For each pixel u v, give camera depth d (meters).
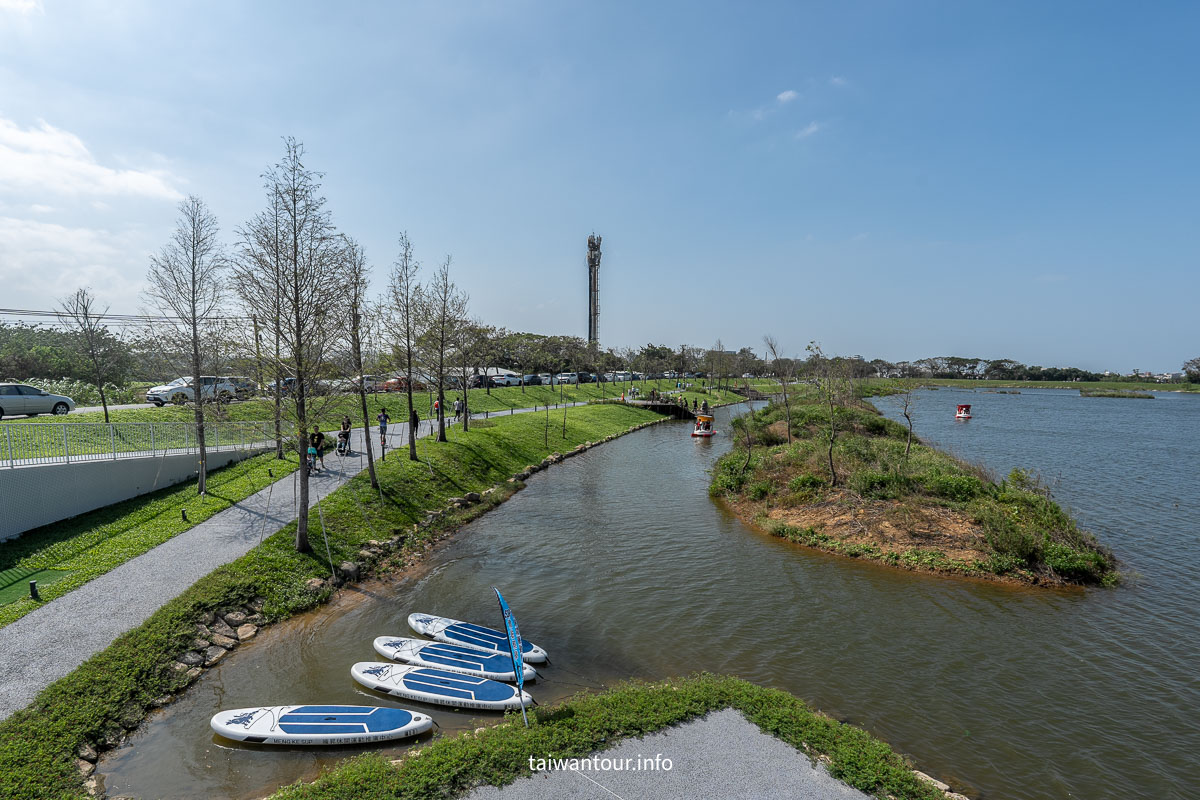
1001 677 13.42
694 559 21.28
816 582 19.00
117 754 10.42
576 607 17.20
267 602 16.20
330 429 42.09
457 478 30.88
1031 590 18.28
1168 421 77.88
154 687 12.09
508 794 9.03
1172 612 16.80
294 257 18.12
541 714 11.15
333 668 13.59
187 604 14.59
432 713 11.91
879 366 184.88
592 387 92.75
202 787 9.68
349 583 18.59
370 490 25.41
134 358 42.50
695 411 76.06
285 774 10.05
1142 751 10.93
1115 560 20.75
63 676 11.53
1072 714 12.04
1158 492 32.31
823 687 12.99
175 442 27.05
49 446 21.98
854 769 9.67
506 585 18.94
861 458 29.14
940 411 91.94
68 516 20.27
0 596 14.82
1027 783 10.05
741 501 28.80
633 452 46.94
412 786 9.06
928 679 13.33
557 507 29.03
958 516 22.14
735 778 9.50
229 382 37.84
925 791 9.20
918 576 19.44
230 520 21.19
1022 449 48.56
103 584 15.68
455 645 14.60
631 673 13.60
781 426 45.59
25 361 46.06
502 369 84.75
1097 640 15.16
